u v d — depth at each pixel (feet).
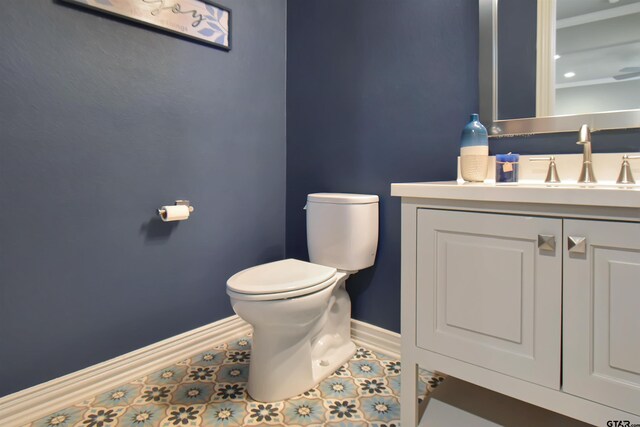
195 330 5.90
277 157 7.08
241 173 6.47
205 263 6.01
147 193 5.26
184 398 4.70
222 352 5.95
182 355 5.71
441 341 3.57
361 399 4.65
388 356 5.70
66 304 4.58
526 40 4.44
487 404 4.25
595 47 4.06
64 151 4.50
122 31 4.94
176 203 5.54
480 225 3.29
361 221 5.49
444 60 5.05
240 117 6.40
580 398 2.88
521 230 3.08
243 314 4.41
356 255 5.49
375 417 4.31
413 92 5.37
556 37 4.27
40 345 4.40
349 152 6.17
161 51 5.33
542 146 4.41
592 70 4.09
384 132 5.71
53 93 4.39
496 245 3.21
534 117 4.42
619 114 3.91
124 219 5.05
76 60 4.55
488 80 4.67
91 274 4.78
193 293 5.87
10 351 4.20
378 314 5.89
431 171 5.24
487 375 3.31
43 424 4.23
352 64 6.06
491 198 3.17
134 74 5.07
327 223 5.65
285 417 4.32
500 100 4.64
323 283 4.68
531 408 4.16
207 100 5.91
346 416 4.33
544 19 4.33
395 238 5.64
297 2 6.86
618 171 3.87
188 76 5.65
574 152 4.21
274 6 6.87
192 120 5.73
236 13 6.25
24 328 4.28
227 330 6.35
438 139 5.15
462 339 3.44
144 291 5.29
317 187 6.70
